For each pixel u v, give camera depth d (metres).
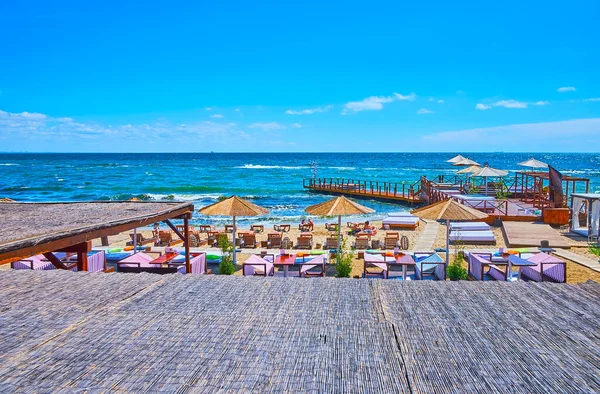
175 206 10.58
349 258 11.98
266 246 17.56
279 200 37.00
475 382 2.66
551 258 11.86
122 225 8.14
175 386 2.55
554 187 21.52
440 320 3.61
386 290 4.37
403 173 74.75
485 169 26.50
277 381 2.63
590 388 2.59
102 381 2.59
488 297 4.19
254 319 3.56
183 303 3.91
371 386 2.60
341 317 3.64
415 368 2.82
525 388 2.60
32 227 7.18
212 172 74.94
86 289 4.30
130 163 112.69
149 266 12.03
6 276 4.74
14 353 2.92
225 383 2.59
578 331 3.43
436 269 12.16
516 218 20.67
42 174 68.31
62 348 3.00
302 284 4.53
